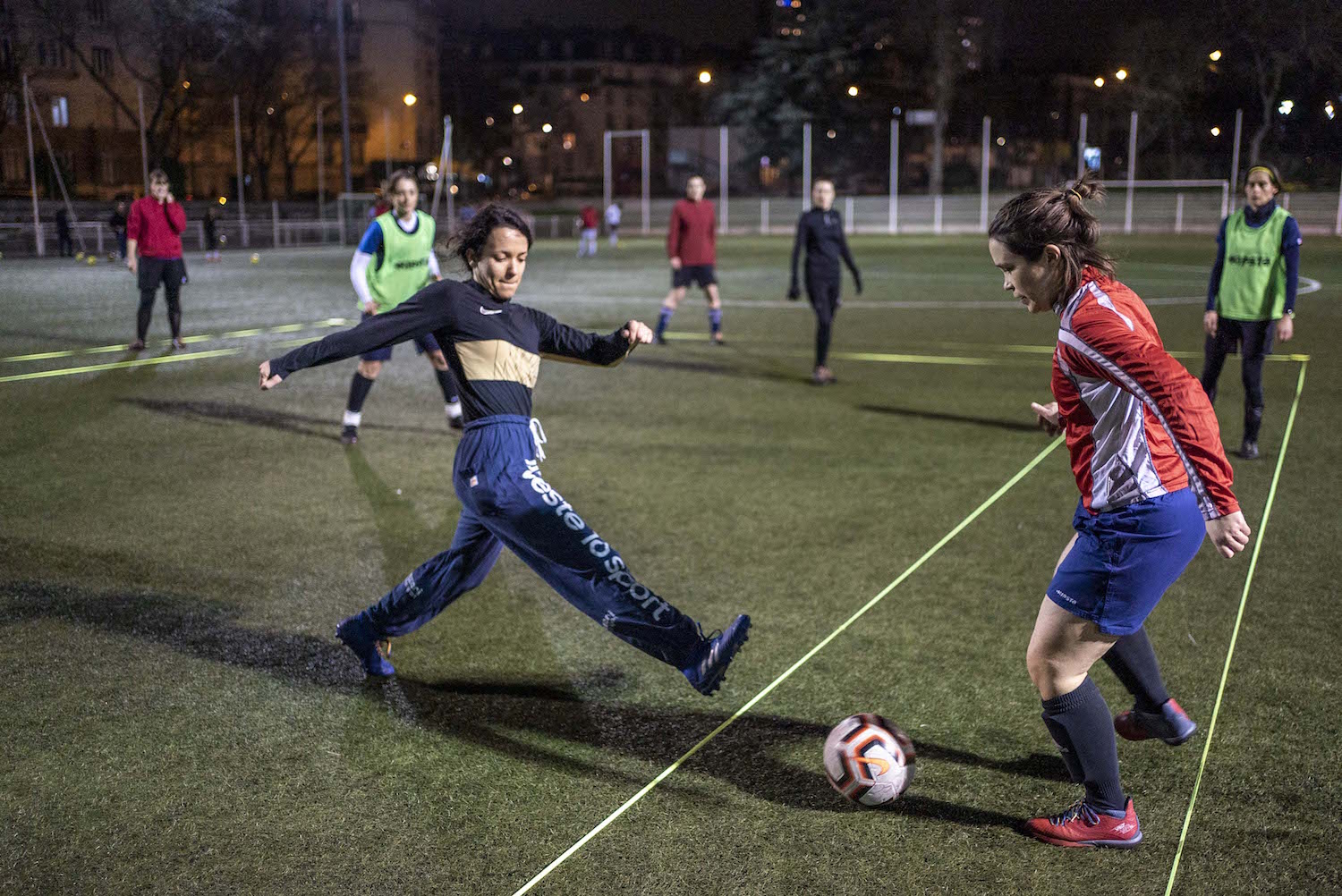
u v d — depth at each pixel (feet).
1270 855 9.09
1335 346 38.75
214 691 12.16
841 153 180.75
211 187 141.18
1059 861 9.05
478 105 262.06
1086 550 8.92
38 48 91.20
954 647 13.34
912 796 10.06
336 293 61.93
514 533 10.50
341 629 12.26
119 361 36.06
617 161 281.54
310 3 116.06
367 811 9.74
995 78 172.55
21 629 13.80
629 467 22.31
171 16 91.81
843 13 175.63
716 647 10.02
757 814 9.75
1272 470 21.71
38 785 10.12
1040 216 8.60
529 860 8.99
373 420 27.27
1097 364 8.34
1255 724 11.35
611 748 10.95
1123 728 10.80
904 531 18.02
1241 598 14.92
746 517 18.83
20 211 108.68
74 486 20.65
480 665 12.96
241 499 19.88
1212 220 136.67
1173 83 112.88
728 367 35.65
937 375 34.04
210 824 9.50
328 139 160.56
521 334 10.89
